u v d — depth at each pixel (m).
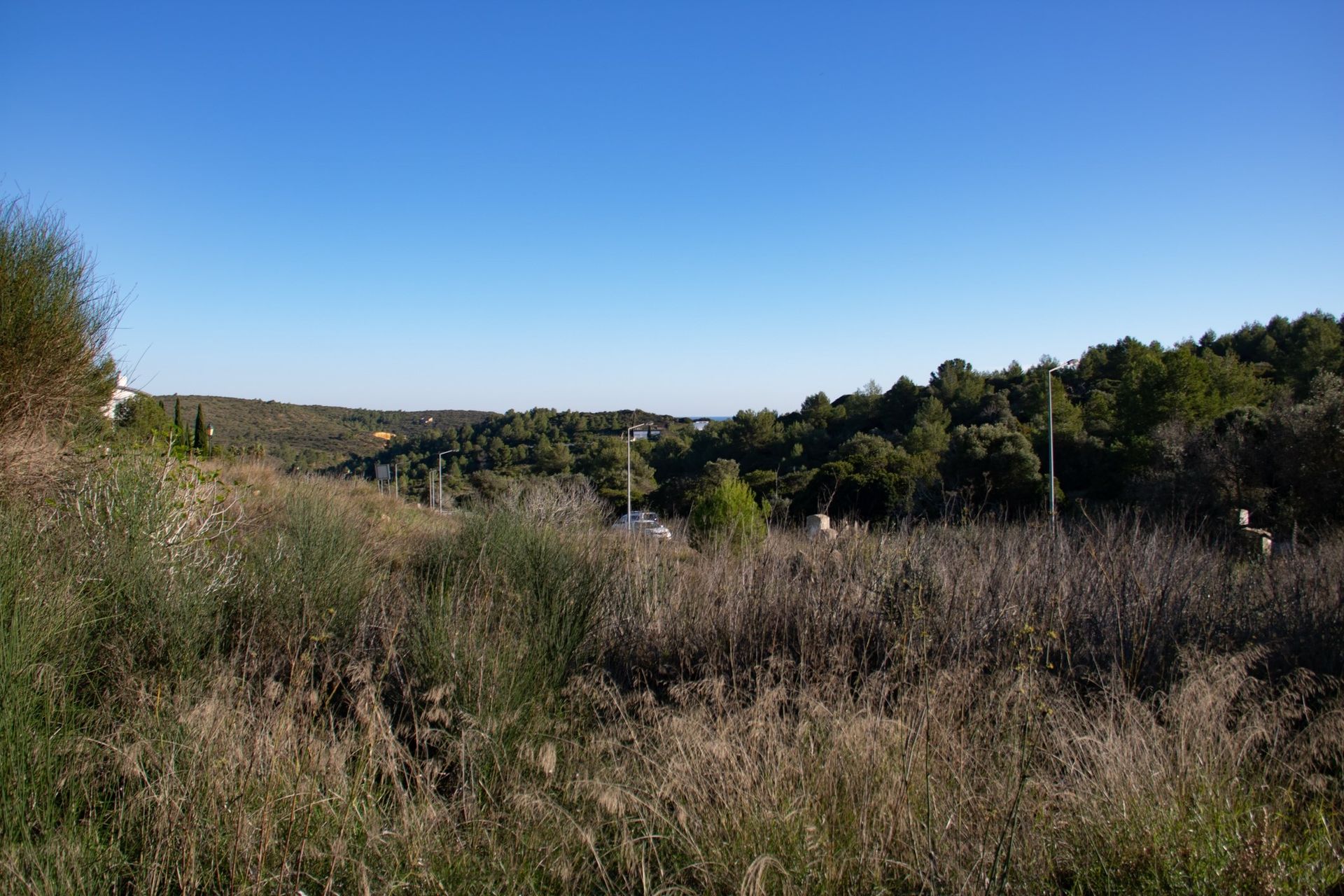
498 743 3.28
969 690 3.62
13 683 2.93
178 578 4.46
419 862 2.40
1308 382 39.03
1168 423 27.72
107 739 2.98
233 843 2.45
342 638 4.51
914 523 6.47
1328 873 2.48
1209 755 3.04
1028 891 2.39
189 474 5.87
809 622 4.57
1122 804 2.71
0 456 5.47
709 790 2.87
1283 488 16.95
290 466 17.41
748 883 2.31
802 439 51.97
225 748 2.89
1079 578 5.12
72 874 2.28
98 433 6.79
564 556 5.78
